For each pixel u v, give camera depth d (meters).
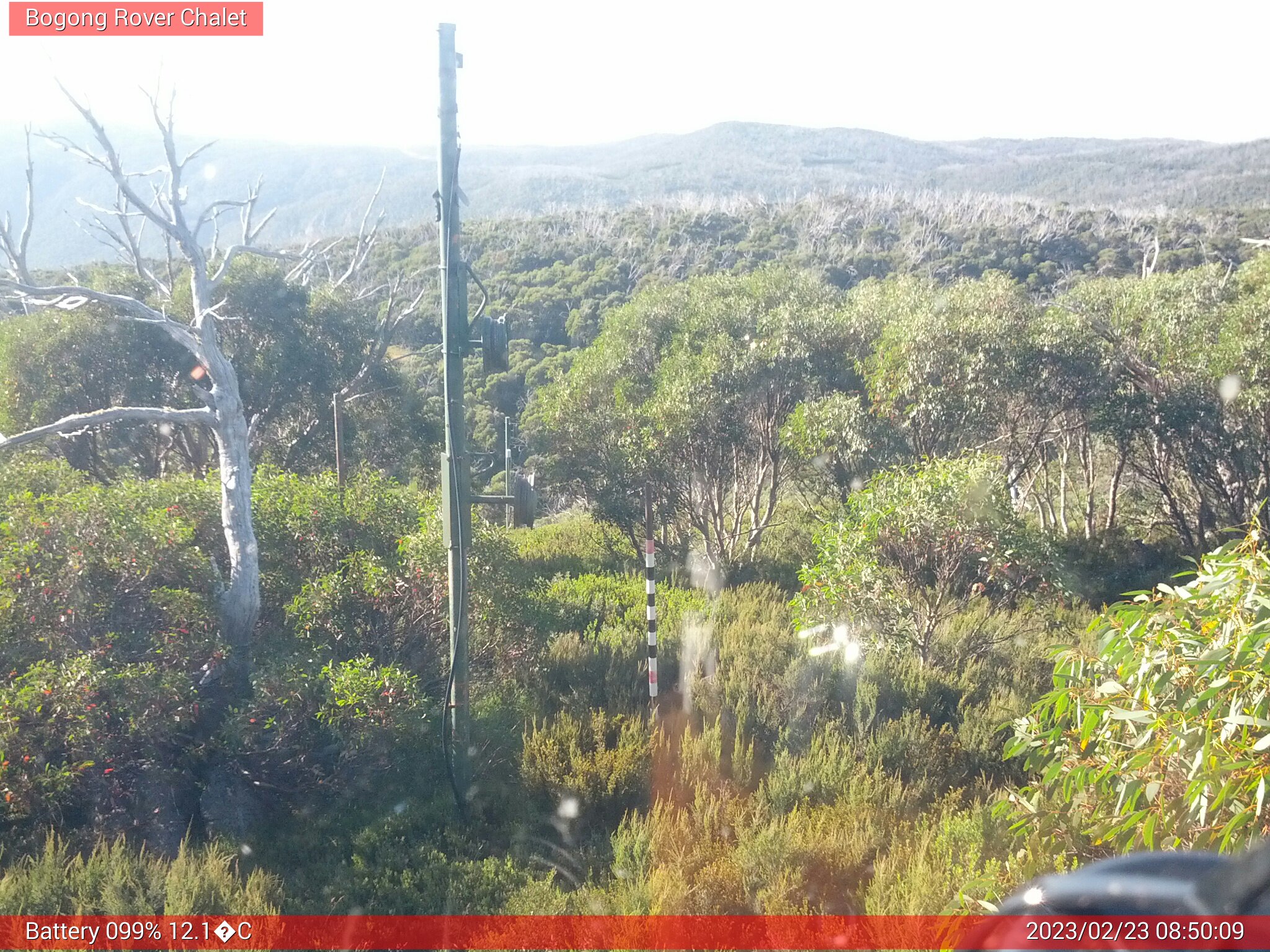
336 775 7.21
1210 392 14.81
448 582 8.54
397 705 7.12
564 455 15.98
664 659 9.45
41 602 6.82
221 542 8.62
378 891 5.62
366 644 8.29
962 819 5.82
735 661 9.03
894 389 14.80
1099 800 4.97
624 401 15.97
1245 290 16.20
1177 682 4.34
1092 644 5.23
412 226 65.31
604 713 7.98
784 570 15.34
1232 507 15.78
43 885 5.11
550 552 17.09
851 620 9.11
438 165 7.03
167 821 6.65
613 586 13.52
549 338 42.94
